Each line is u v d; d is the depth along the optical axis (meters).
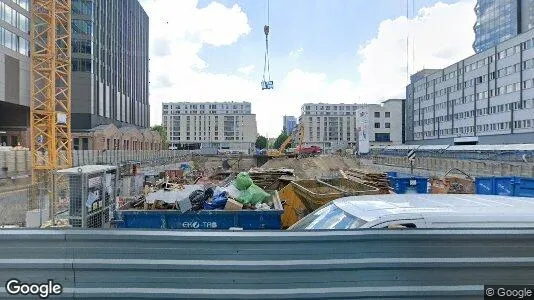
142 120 111.62
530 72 63.06
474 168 38.34
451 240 2.82
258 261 2.76
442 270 2.80
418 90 105.56
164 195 10.55
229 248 2.77
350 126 192.50
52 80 35.75
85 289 2.72
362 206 4.25
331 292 2.75
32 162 34.00
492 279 2.80
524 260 2.82
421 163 51.78
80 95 68.69
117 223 9.47
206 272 2.75
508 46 68.69
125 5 94.38
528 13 82.19
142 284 2.73
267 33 47.44
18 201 14.55
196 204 9.69
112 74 83.44
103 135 67.56
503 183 18.61
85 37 69.31
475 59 79.00
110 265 2.73
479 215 3.70
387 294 2.76
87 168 9.25
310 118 191.50
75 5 68.69
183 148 184.62
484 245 2.83
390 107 122.25
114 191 10.14
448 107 89.62
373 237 2.81
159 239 2.76
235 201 9.89
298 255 2.78
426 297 2.77
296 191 12.91
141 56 110.50
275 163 61.59
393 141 121.62
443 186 20.52
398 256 2.80
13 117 62.94
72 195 8.51
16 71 54.75
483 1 97.56
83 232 2.75
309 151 80.75
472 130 79.94
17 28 55.19
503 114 69.81
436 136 95.38
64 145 37.25
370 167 62.44
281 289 2.74
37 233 2.74
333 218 4.28
